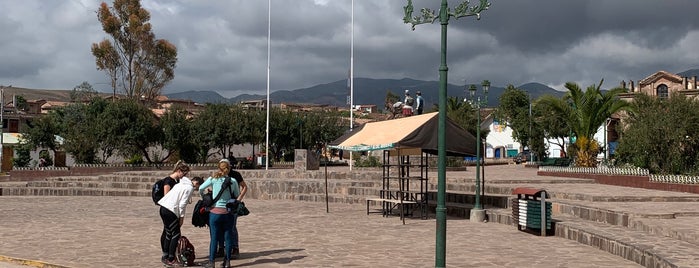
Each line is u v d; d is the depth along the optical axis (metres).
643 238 12.98
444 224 9.66
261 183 29.89
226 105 62.16
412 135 18.95
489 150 87.94
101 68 73.88
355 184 29.62
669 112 28.70
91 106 62.84
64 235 15.98
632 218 15.23
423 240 14.98
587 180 29.75
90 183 35.66
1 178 45.00
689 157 28.59
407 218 20.27
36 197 31.77
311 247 13.81
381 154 41.56
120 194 32.72
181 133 56.97
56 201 28.61
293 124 66.94
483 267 11.29
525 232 16.53
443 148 9.75
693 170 27.56
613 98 38.19
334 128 70.94
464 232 16.53
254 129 61.66
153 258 12.44
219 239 11.56
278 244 14.27
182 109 58.78
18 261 12.33
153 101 77.00
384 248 13.66
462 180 28.84
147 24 74.38
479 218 19.23
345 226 18.00
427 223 18.80
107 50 72.94
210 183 11.23
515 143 86.56
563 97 41.03
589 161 37.44
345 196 27.08
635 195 21.42
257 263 11.76
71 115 67.50
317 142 70.25
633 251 11.80
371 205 25.33
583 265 11.47
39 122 59.12
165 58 75.69
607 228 14.87
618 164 33.59
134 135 53.72
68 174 45.97
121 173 38.47
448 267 11.28
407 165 20.58
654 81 71.25
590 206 17.78
